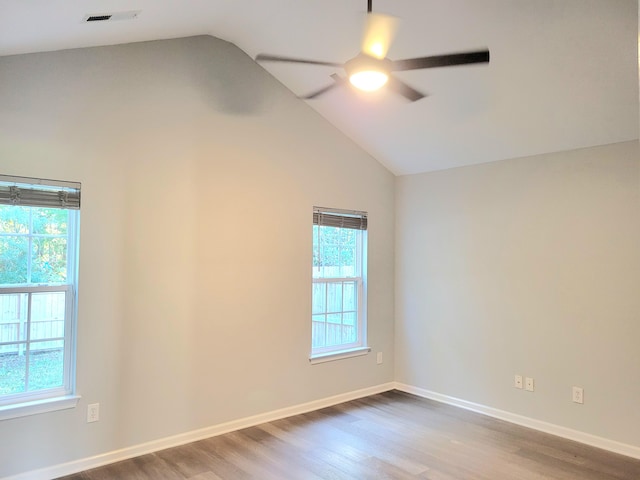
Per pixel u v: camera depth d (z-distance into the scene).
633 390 3.38
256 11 3.36
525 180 4.04
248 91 3.97
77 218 3.10
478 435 3.73
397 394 4.88
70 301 3.10
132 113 3.33
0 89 2.81
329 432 3.77
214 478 2.96
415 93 2.68
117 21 2.75
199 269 3.63
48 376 3.02
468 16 2.91
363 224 4.86
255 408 3.93
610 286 3.51
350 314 4.82
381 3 2.99
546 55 3.00
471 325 4.41
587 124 3.44
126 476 2.98
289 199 4.21
